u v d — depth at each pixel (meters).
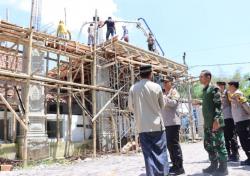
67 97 18.61
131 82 17.89
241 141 7.20
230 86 7.48
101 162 11.64
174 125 6.14
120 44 17.31
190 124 23.00
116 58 17.52
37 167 11.85
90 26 19.14
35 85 14.72
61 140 16.48
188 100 22.97
